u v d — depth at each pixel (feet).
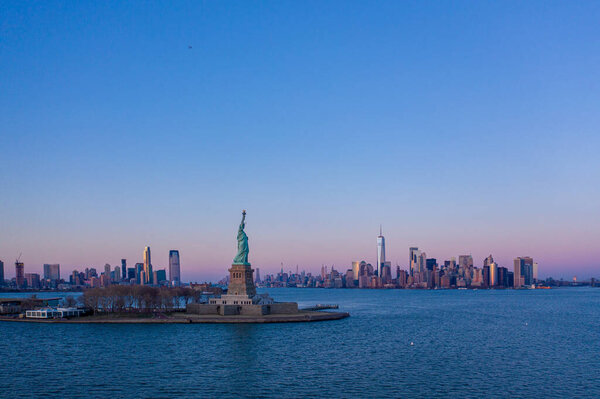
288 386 506.48
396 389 497.05
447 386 508.53
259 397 472.03
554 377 545.85
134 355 650.84
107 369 574.97
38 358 634.43
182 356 645.10
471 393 485.56
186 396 474.08
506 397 473.26
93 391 488.85
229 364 601.21
